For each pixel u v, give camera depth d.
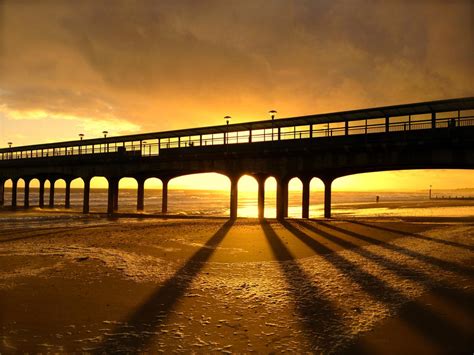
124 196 124.06
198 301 10.16
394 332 8.00
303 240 20.83
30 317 8.92
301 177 38.91
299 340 7.63
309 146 30.62
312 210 57.09
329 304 9.89
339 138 29.62
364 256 16.09
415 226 26.94
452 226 26.56
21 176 58.19
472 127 24.28
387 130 27.50
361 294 10.72
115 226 28.86
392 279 12.30
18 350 7.16
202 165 37.91
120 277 12.73
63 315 9.07
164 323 8.57
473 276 12.57
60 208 61.47
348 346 7.32
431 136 25.50
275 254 16.81
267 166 34.00
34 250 17.88
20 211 51.31
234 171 35.91
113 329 8.21
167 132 39.41
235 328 8.28
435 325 8.38
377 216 40.94
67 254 16.81
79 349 7.22
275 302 10.07
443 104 24.33
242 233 23.95
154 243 20.00
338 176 39.62
